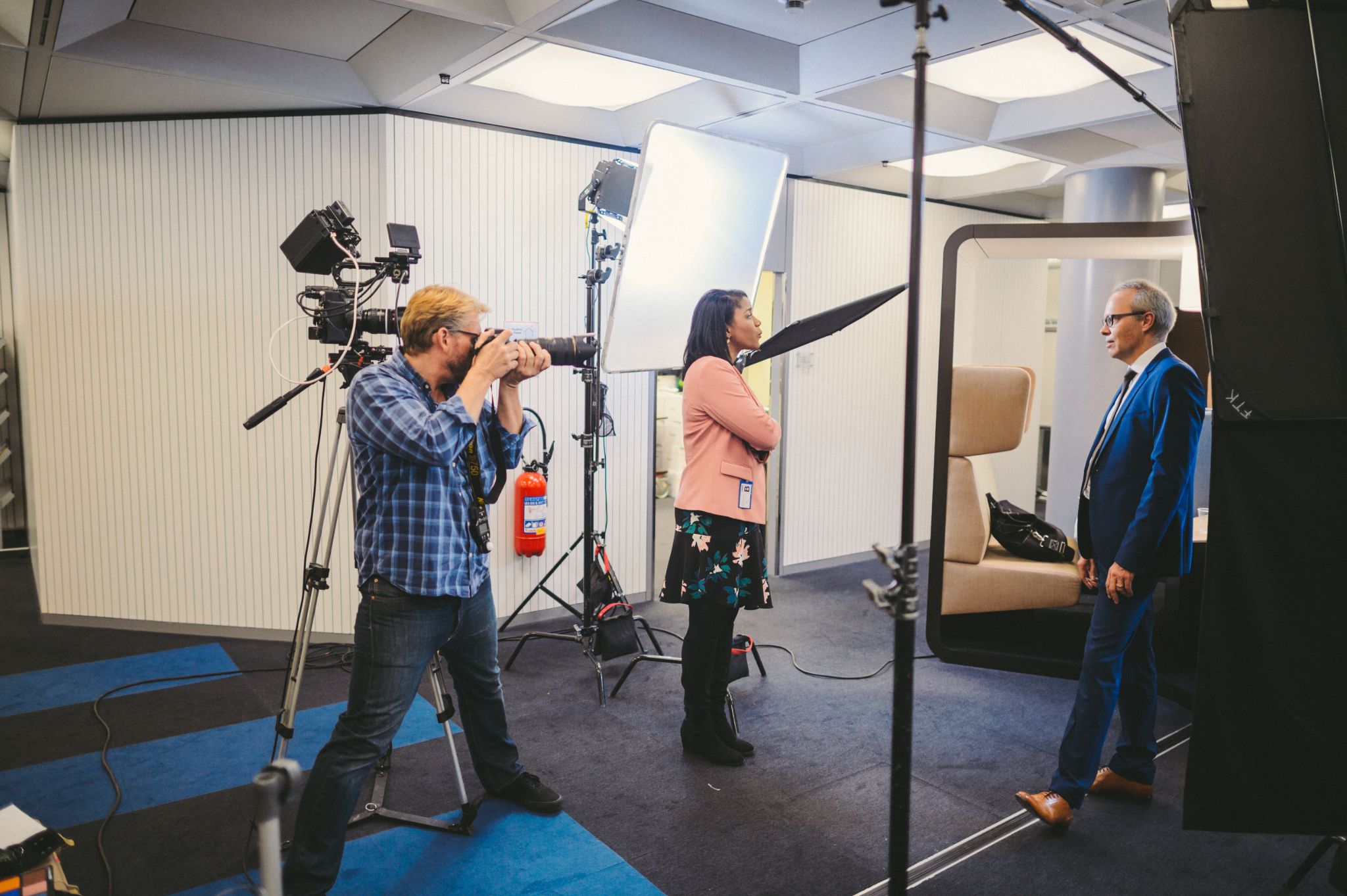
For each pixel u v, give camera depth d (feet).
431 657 7.20
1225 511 5.82
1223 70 5.85
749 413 8.77
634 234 9.36
